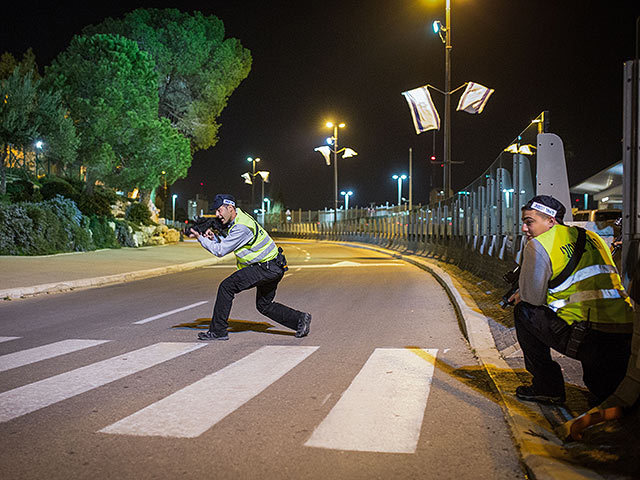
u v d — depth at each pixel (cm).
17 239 2030
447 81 2305
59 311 962
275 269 668
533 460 299
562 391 402
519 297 423
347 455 325
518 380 472
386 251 3150
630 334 362
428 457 322
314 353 610
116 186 3002
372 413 402
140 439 352
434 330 755
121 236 3030
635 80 340
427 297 1120
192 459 320
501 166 1125
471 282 1236
